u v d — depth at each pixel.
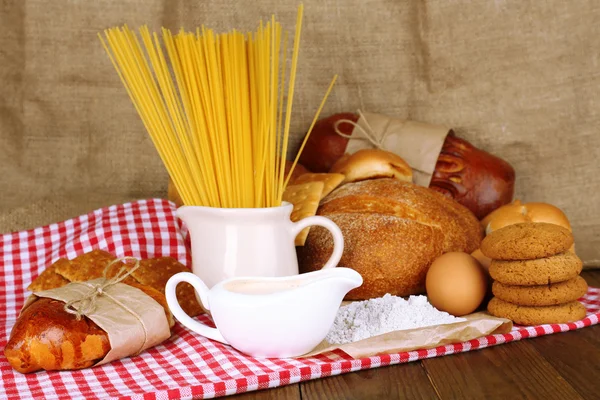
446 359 1.07
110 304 1.11
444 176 1.66
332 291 1.03
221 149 1.21
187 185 1.26
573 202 1.82
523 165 1.85
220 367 1.03
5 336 1.23
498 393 0.93
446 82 1.88
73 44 1.76
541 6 1.81
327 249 1.41
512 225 1.23
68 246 1.49
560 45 1.81
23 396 0.94
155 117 1.22
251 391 0.97
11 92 1.74
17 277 1.50
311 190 1.45
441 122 1.89
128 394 0.93
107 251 1.47
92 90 1.78
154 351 1.12
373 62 1.89
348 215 1.43
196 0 1.82
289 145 1.88
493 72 1.85
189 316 1.23
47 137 1.76
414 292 1.40
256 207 1.21
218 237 1.19
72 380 1.00
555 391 0.93
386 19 1.88
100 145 1.79
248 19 1.84
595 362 1.03
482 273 1.26
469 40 1.85
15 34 1.74
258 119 1.21
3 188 1.73
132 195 1.81
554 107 1.82
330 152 1.76
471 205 1.66
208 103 1.19
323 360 1.04
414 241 1.38
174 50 1.20
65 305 1.08
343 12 1.87
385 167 1.55
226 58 1.17
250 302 1.01
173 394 0.93
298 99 1.88
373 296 1.39
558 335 1.16
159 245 1.50
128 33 1.20
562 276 1.16
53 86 1.76
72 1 1.76
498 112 1.86
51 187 1.76
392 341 1.06
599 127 1.80
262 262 1.19
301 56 1.87
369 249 1.38
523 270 1.17
